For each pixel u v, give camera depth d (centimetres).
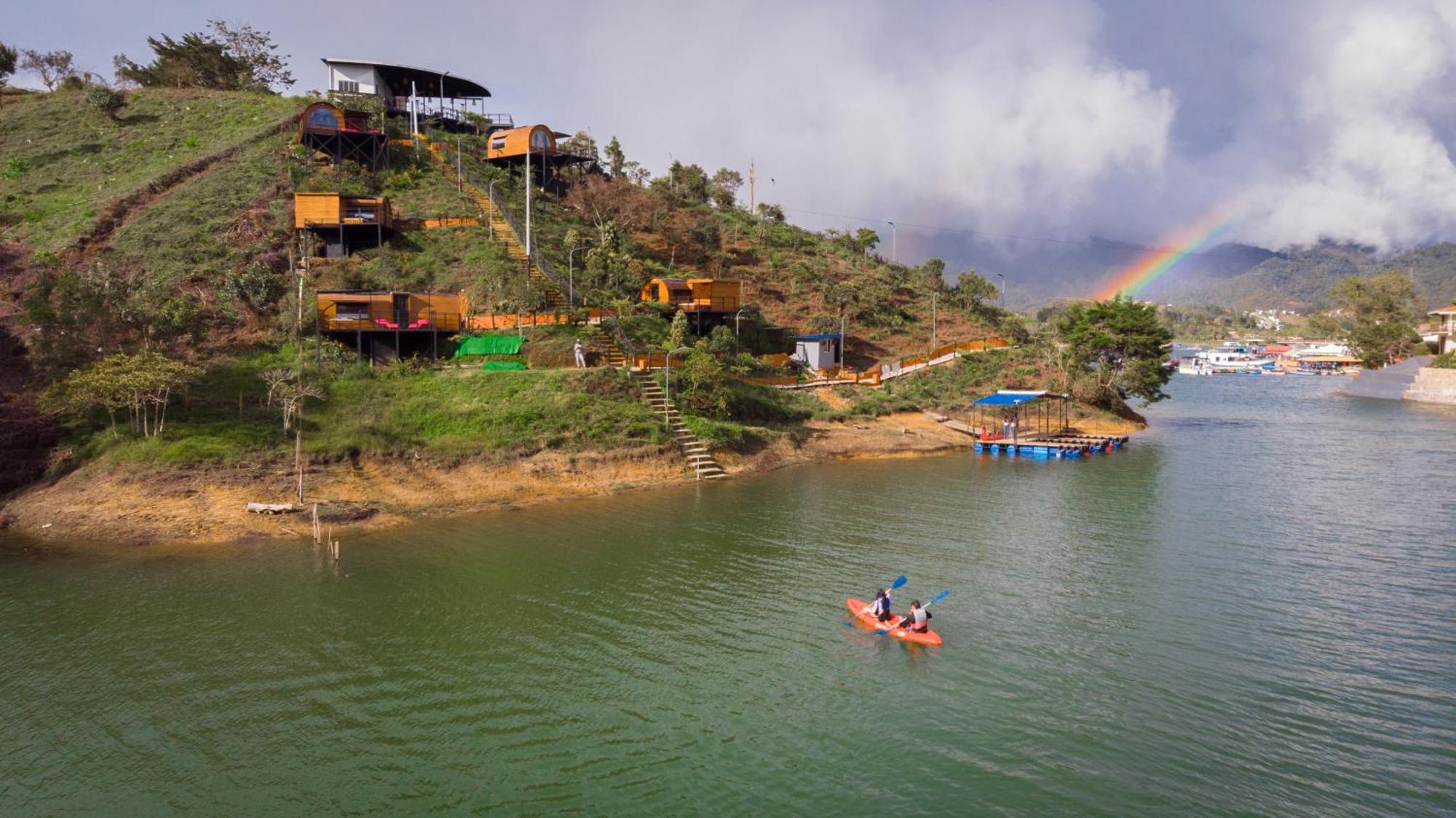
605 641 2620
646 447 4984
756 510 4275
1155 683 2342
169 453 4041
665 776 1914
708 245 10812
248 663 2448
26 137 8950
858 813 1781
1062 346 8719
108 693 2270
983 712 2197
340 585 3084
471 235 7681
